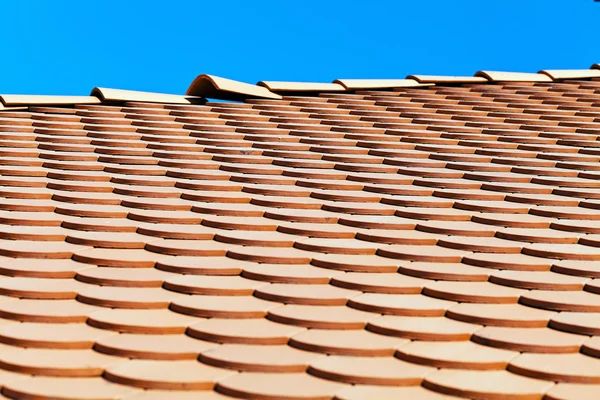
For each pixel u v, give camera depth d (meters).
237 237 9.06
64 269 8.29
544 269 8.33
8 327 7.20
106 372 6.52
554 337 7.02
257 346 6.92
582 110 14.41
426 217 9.73
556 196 10.50
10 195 10.55
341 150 12.31
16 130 13.23
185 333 7.15
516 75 16.72
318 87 15.69
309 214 9.86
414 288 7.84
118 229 9.41
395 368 6.57
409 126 13.51
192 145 12.64
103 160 12.06
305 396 6.16
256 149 12.49
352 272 8.28
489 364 6.61
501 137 12.94
